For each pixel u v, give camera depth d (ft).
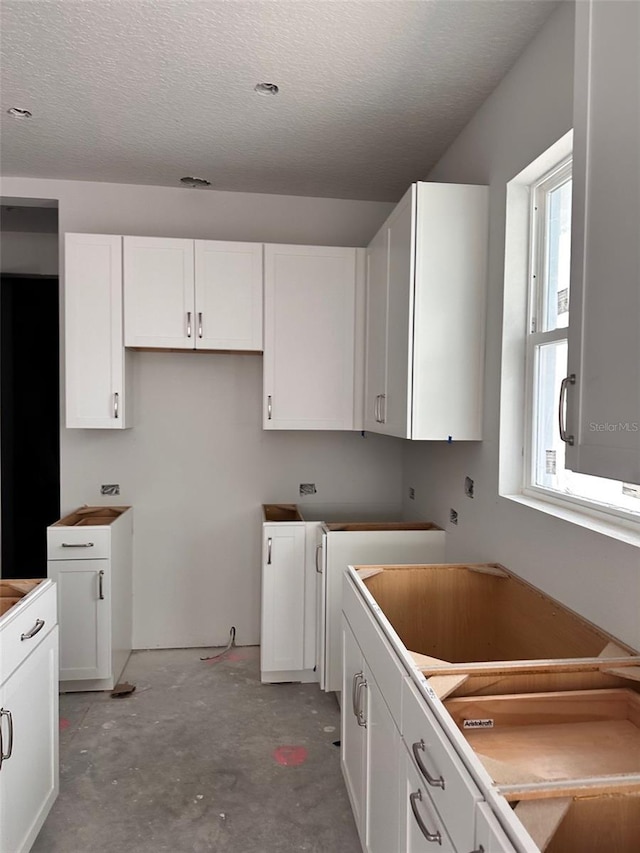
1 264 13.21
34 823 5.96
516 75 6.70
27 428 13.91
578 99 3.77
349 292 10.27
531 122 6.32
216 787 7.26
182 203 10.98
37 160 9.75
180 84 7.33
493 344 7.18
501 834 2.73
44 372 13.93
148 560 11.23
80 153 9.46
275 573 9.77
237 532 11.44
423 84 7.23
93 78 7.22
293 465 11.53
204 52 6.64
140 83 7.32
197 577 11.38
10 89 7.48
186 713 9.01
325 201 11.37
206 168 10.01
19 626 5.58
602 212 3.50
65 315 9.80
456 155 8.70
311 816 6.79
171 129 8.58
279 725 8.71
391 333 8.23
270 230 11.23
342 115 8.08
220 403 11.30
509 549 6.79
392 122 8.26
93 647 9.45
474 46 6.45
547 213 6.64
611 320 3.41
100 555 9.39
